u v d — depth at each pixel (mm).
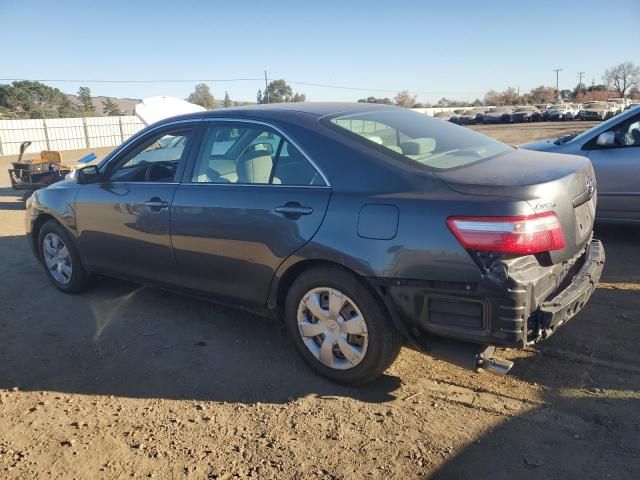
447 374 3508
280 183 3494
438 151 3428
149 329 4375
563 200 2961
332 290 3260
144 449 2885
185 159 4066
